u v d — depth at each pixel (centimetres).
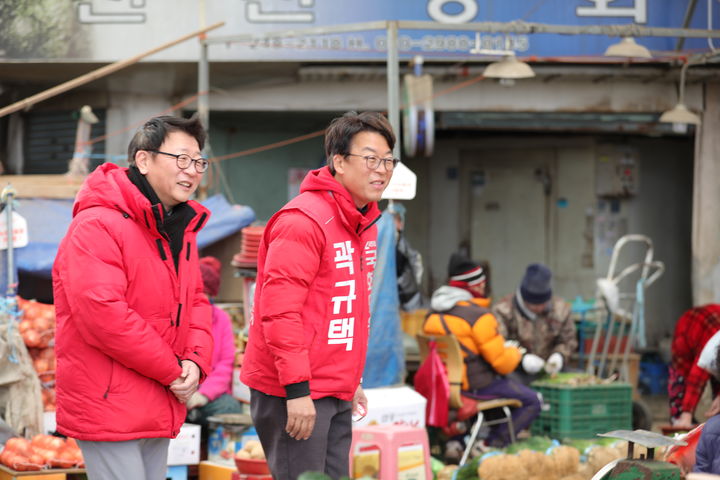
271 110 1077
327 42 973
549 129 1085
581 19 997
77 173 893
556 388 759
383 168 373
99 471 363
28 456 548
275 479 380
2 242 630
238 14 974
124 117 1080
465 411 715
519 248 1356
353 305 377
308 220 365
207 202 912
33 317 634
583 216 1343
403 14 985
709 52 989
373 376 672
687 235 1345
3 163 1109
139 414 359
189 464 591
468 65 1052
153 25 970
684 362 759
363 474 562
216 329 663
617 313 1001
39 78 1038
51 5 963
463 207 1360
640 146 1347
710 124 1084
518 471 564
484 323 724
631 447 350
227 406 655
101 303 345
